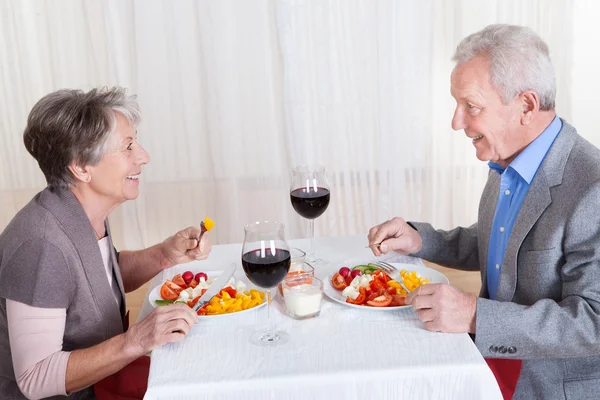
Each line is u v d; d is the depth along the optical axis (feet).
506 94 4.70
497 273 5.26
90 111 4.73
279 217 12.19
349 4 11.23
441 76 11.68
